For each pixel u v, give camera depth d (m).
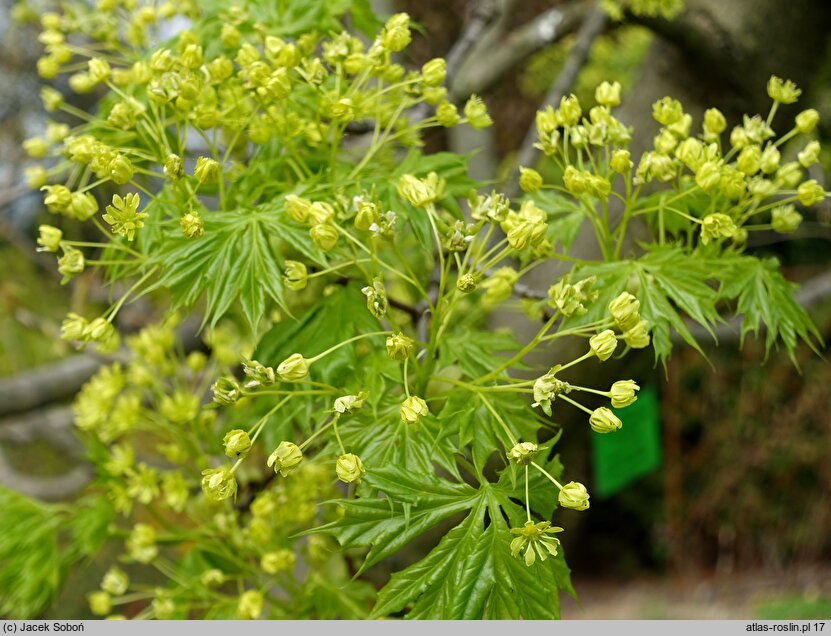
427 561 0.32
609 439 0.55
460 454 0.34
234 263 0.34
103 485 0.44
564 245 0.40
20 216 1.08
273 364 0.36
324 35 0.40
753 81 0.47
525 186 0.37
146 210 0.37
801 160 0.38
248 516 0.45
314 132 0.38
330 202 0.35
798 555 1.75
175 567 0.45
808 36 0.47
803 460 1.73
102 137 0.40
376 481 0.32
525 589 0.32
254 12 0.40
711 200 0.38
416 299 0.46
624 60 0.96
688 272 0.36
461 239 0.34
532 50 0.70
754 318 0.36
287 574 0.43
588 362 0.45
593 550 1.95
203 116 0.36
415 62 1.00
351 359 0.35
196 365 0.46
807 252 1.50
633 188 0.45
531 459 0.32
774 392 1.72
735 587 1.71
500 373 0.35
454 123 0.38
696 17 0.46
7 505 0.45
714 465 1.81
